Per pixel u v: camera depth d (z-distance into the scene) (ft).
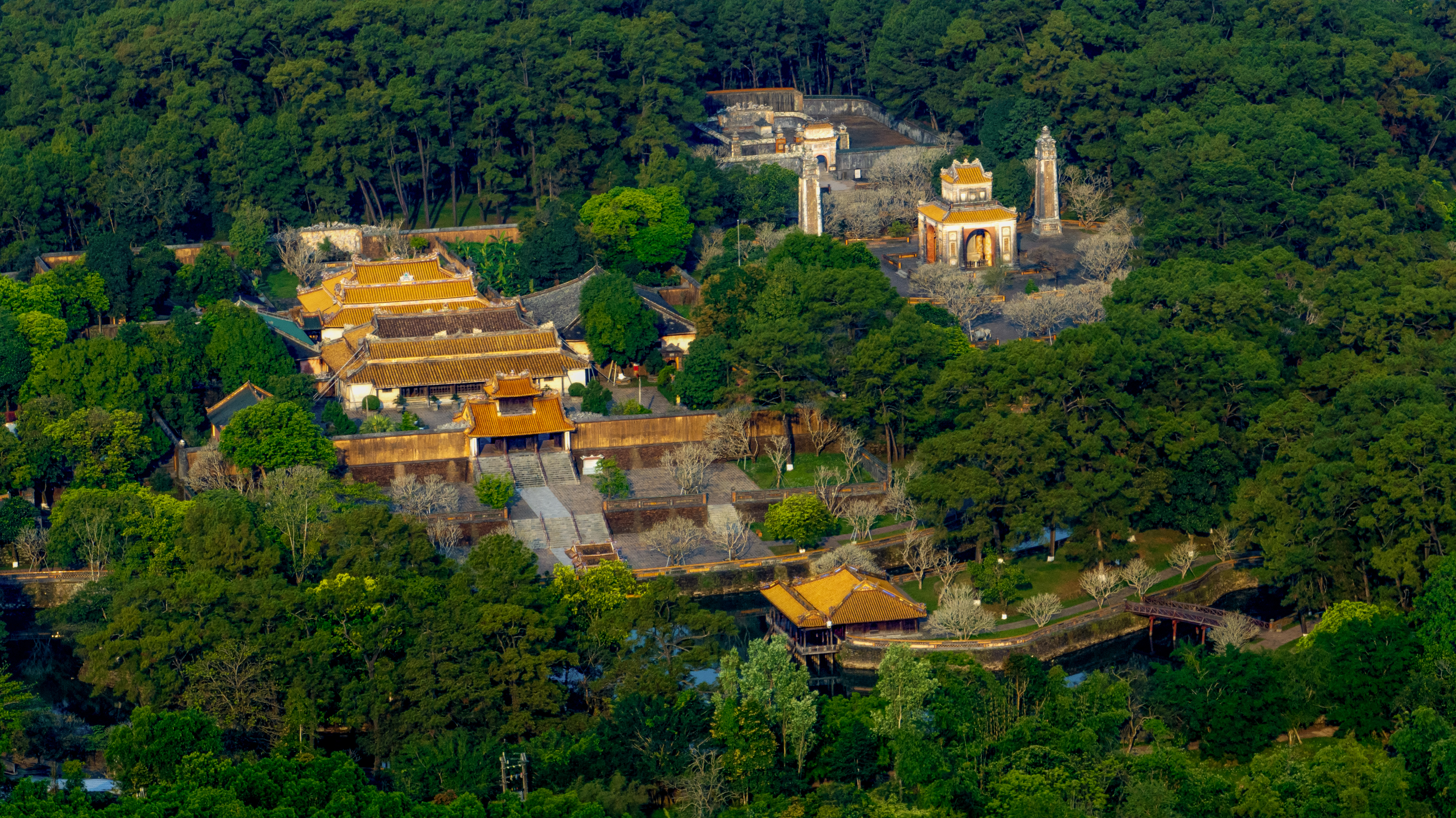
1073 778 570.05
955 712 608.60
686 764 585.22
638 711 599.98
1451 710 613.52
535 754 592.19
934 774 570.87
